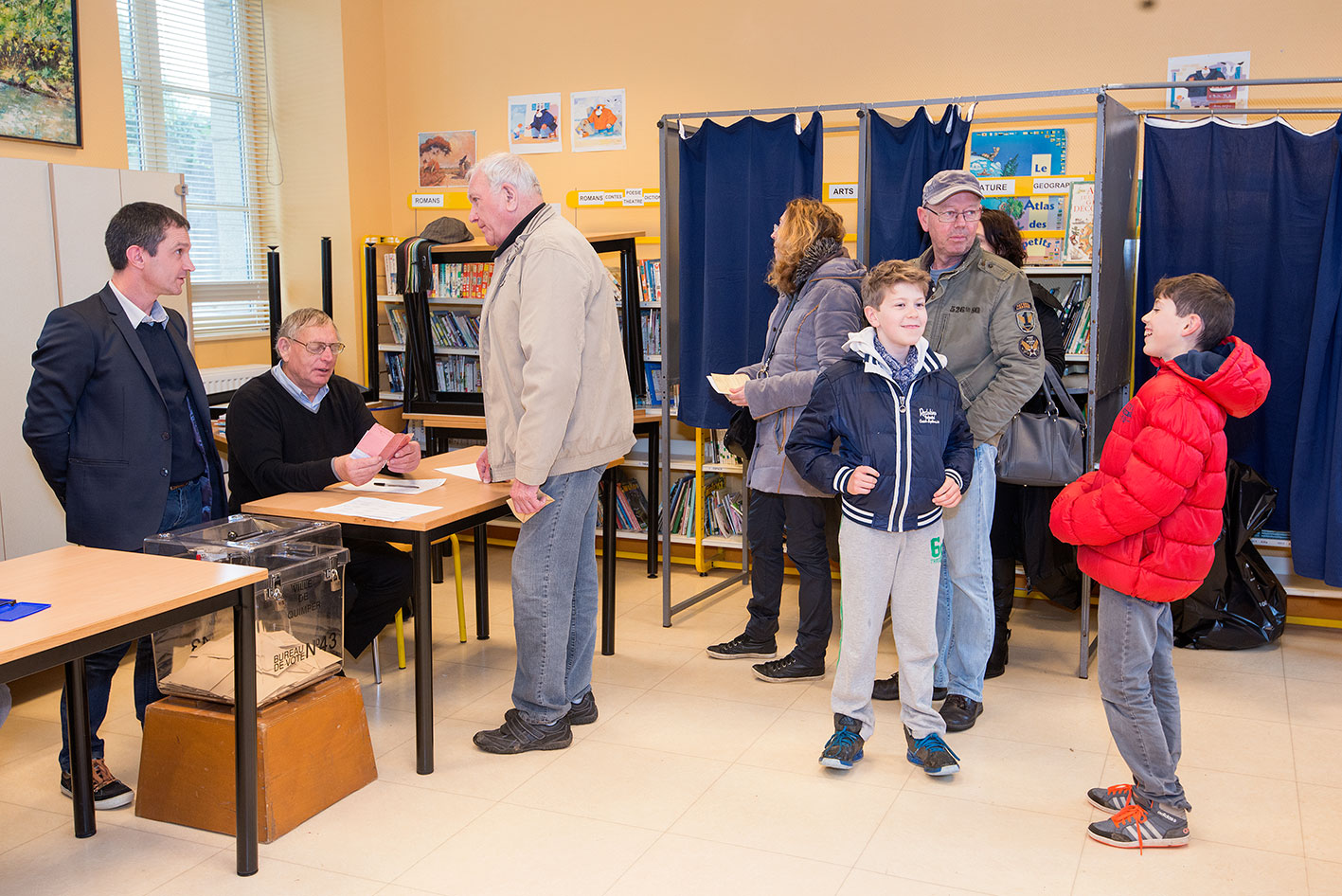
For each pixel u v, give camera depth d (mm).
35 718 3406
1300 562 3908
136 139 5137
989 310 3096
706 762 2996
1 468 3482
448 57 5594
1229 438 4156
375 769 2904
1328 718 3281
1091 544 2404
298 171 5656
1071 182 4176
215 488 3029
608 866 2434
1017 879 2355
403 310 5586
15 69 3963
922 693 2852
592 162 5340
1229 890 2301
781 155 3980
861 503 2719
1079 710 3369
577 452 2932
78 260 3684
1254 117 4176
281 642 2637
